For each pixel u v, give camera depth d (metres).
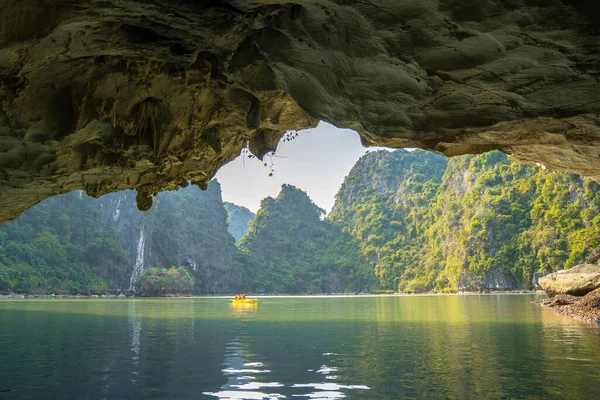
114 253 129.75
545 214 107.12
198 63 7.88
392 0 4.77
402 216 189.38
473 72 5.57
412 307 44.34
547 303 38.59
